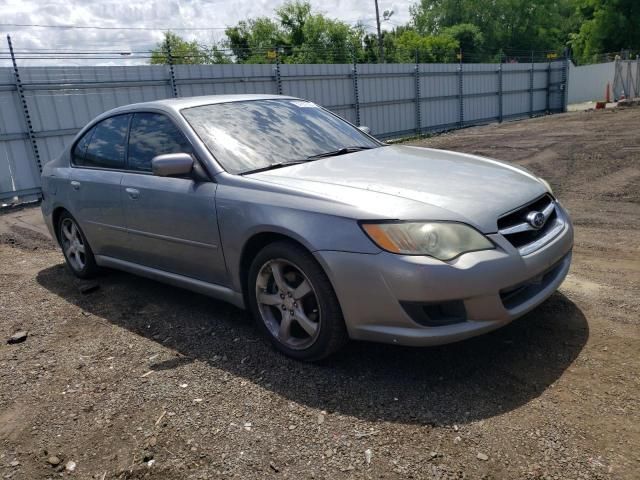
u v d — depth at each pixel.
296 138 4.00
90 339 3.83
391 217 2.75
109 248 4.59
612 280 4.16
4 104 10.73
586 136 14.97
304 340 3.21
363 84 19.05
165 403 2.92
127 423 2.77
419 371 3.03
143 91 12.98
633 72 35.91
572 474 2.17
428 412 2.65
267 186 3.23
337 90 18.20
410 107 21.31
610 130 16.06
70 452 2.58
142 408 2.89
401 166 3.51
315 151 3.91
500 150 13.52
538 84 28.94
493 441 2.40
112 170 4.40
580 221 6.18
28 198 11.34
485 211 2.87
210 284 3.73
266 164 3.63
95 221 4.58
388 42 47.56
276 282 3.23
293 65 16.52
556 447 2.33
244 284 3.48
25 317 4.34
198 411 2.82
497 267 2.73
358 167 3.49
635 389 2.69
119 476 2.38
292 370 3.16
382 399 2.79
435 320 2.76
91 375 3.30
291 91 16.64
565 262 3.36
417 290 2.66
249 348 3.48
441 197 2.93
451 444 2.40
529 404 2.64
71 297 4.73
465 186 3.11
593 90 36.78
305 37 47.28
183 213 3.65
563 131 17.31
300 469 2.33
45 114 11.30
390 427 2.56
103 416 2.85
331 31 47.19
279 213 3.07
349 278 2.81
